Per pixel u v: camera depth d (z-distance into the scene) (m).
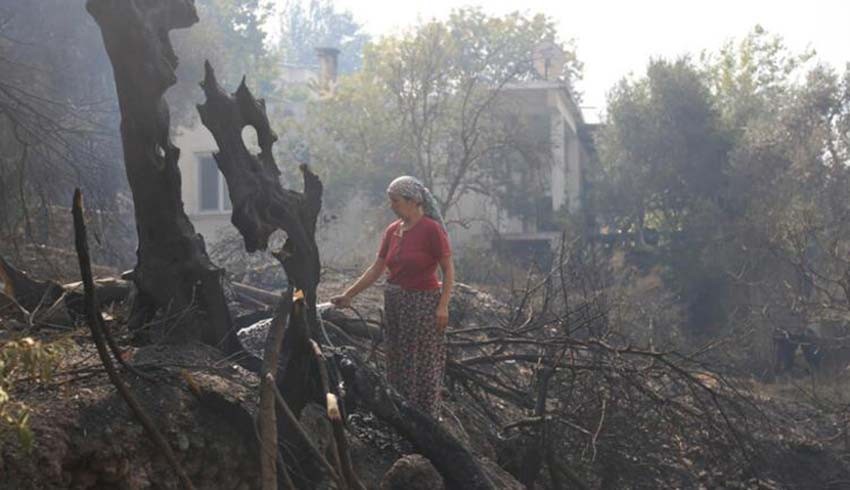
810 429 14.37
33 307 8.52
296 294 7.02
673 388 11.34
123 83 7.80
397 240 7.98
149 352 7.52
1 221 13.69
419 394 7.88
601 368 9.89
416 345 7.90
